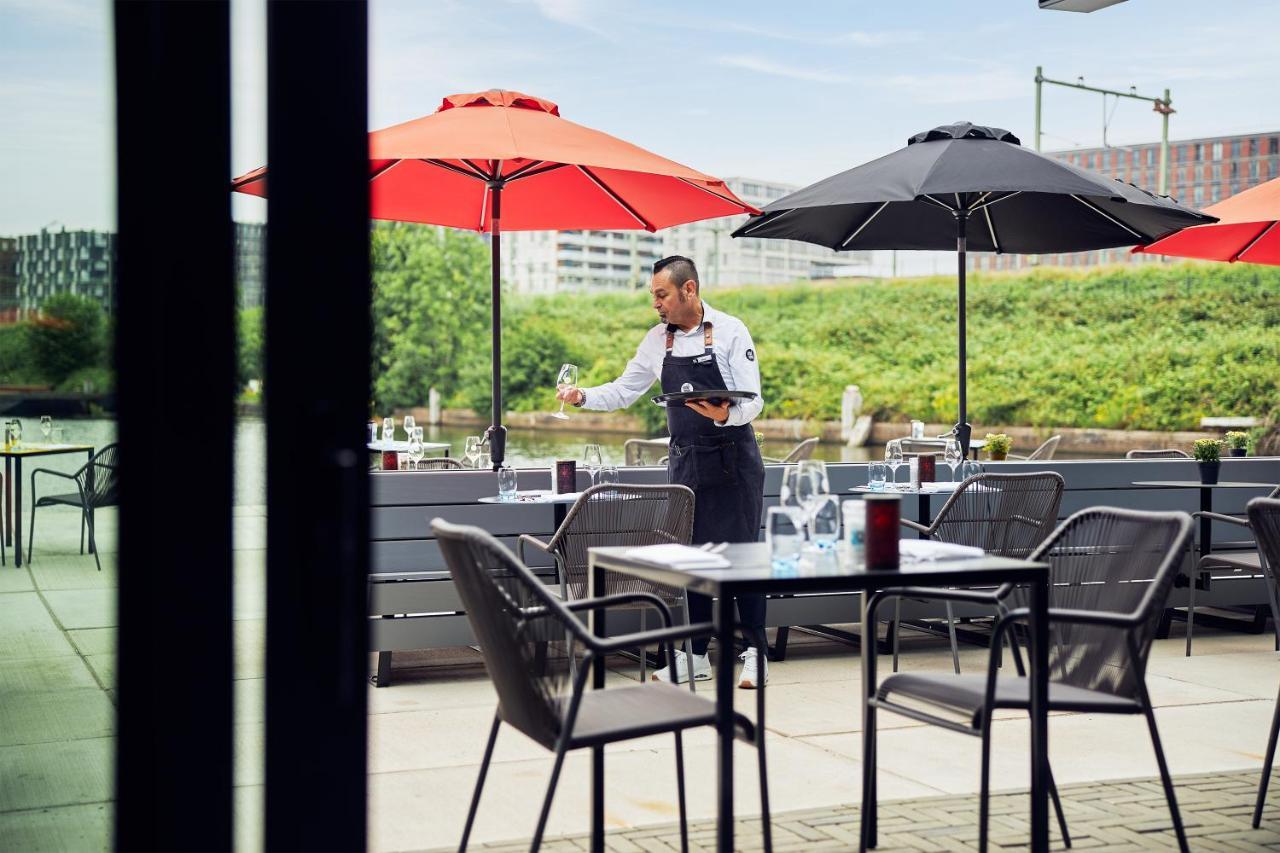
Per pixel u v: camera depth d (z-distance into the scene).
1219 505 7.14
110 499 2.30
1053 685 3.30
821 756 4.36
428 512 5.72
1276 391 31.48
